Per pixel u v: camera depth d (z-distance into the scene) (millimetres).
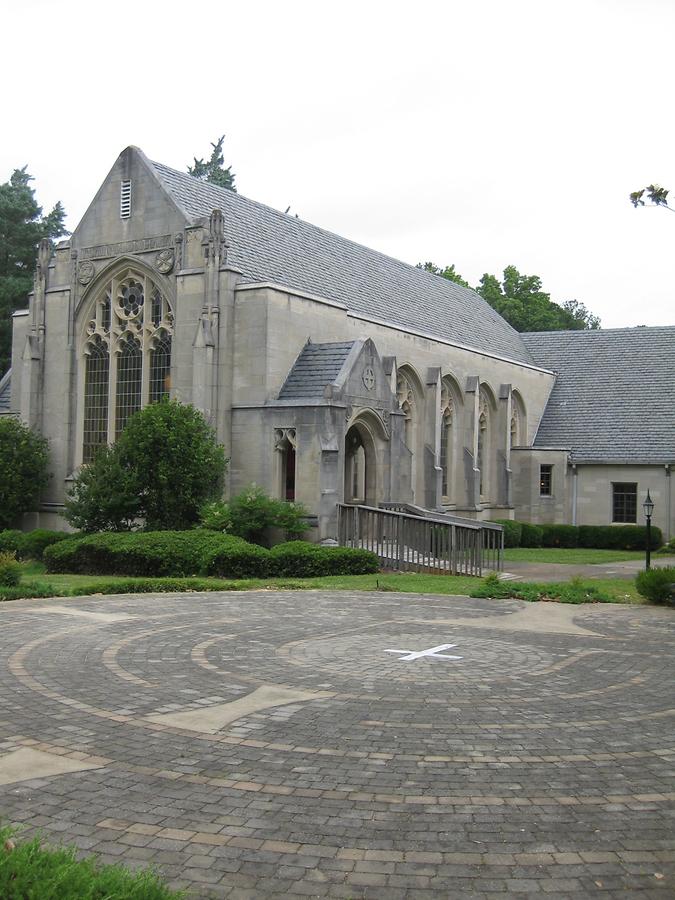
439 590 21406
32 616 16547
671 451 45719
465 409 42562
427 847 6367
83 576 24703
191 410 28922
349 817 6883
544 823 6812
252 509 27969
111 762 8094
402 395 38375
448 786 7578
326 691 10844
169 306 32219
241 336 30500
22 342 38000
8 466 33000
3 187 59969
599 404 50500
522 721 9602
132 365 33469
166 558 24516
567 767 8102
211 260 30547
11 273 59812
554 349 55000
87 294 34438
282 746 8617
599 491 46562
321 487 28547
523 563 33469
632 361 52000
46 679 11281
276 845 6363
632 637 15008
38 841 5234
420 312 43125
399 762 8180
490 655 13227
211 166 74375
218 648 13508
